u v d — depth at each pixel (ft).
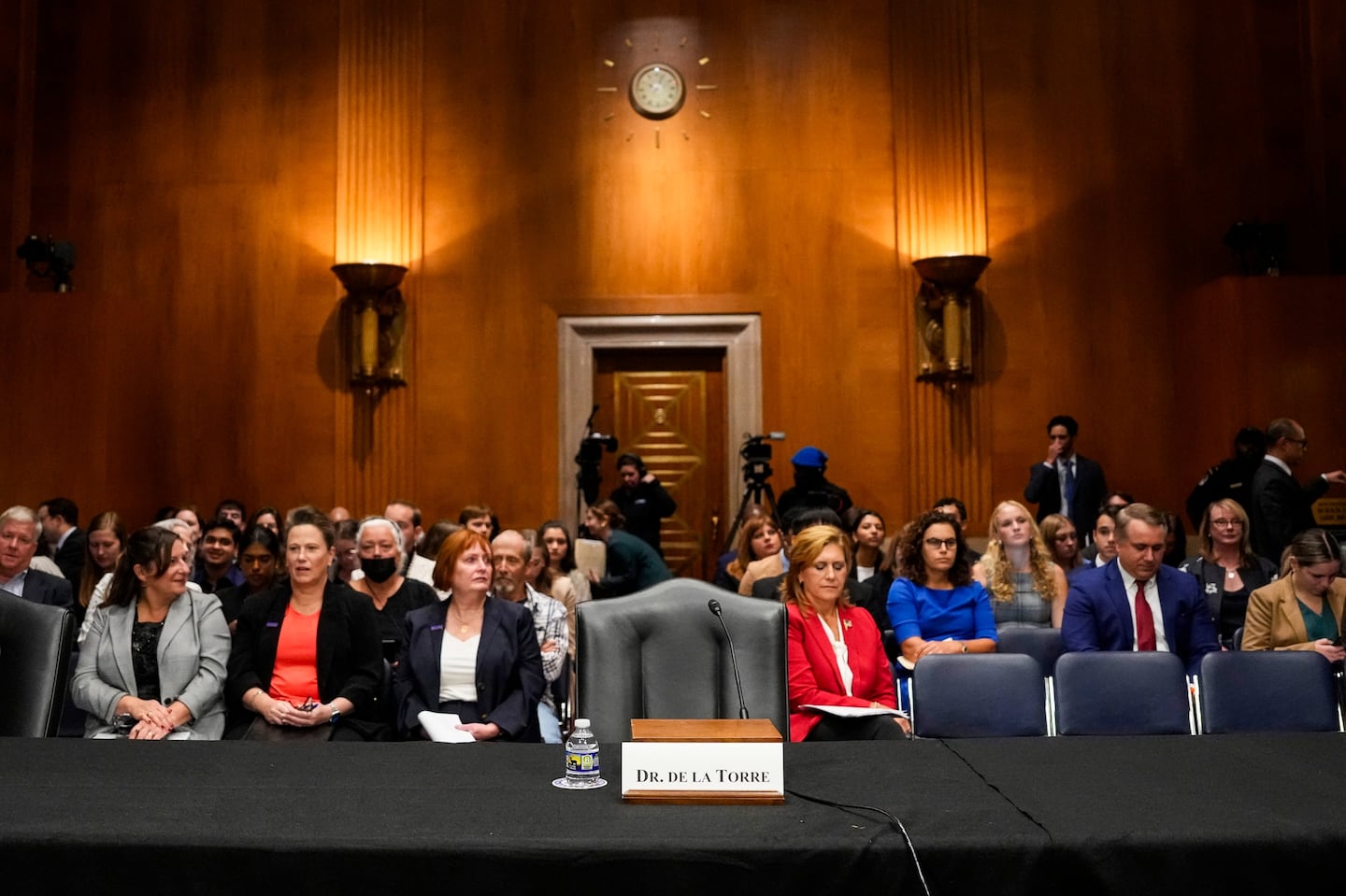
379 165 28.25
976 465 27.58
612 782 7.31
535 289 28.22
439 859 5.94
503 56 28.50
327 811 6.56
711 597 10.96
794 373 27.94
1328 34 27.81
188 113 28.58
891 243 27.99
